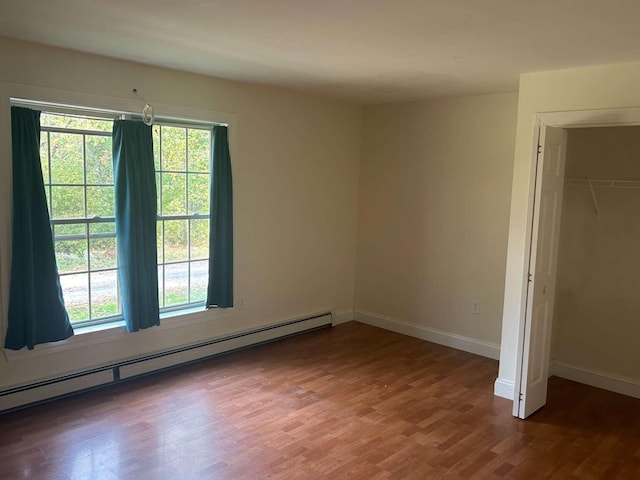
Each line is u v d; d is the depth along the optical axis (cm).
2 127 334
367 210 584
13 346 351
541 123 373
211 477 285
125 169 390
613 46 298
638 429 356
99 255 399
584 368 436
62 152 372
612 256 415
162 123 423
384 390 411
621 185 408
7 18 279
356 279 600
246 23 276
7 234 344
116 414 355
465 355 498
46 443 315
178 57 365
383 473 294
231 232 470
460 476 294
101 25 289
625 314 412
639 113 334
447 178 511
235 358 470
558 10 236
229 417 356
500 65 355
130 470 289
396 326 566
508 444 331
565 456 319
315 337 541
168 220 440
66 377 377
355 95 507
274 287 520
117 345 408
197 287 468
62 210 376
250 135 477
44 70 348
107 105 380
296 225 531
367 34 288
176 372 432
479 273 496
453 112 501
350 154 575
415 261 545
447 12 244
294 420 354
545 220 353
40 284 358
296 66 383
